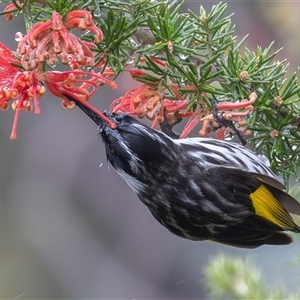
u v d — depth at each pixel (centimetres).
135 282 2128
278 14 1552
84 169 2125
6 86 673
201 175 938
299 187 963
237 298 905
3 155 2058
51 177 2095
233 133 1033
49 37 655
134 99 767
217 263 927
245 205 961
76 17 663
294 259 921
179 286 2148
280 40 1573
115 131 827
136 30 716
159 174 892
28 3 684
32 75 663
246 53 912
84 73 687
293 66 1510
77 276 2075
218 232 986
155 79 762
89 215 2139
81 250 2091
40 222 2077
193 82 768
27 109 667
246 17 1623
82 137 2123
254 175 909
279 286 909
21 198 2061
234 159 966
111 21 720
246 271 915
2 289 1986
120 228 2150
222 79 813
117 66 739
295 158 851
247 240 1010
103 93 1873
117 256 2155
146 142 858
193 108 818
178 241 2189
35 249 2058
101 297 2077
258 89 825
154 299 2134
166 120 892
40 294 2020
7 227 2039
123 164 852
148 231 2172
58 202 2088
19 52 647
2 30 1784
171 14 777
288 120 810
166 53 749
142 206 2173
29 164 2081
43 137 2091
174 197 922
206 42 802
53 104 2111
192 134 1603
